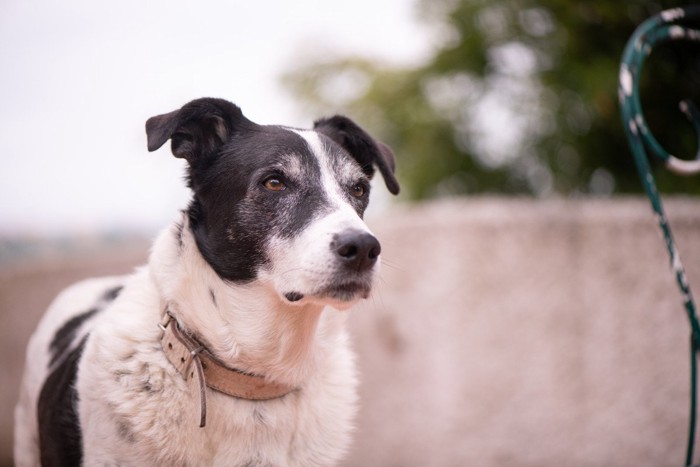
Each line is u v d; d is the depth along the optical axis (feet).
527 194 27.14
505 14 25.43
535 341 16.21
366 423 17.99
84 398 8.50
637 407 15.61
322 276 7.84
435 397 16.71
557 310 16.16
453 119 27.58
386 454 17.63
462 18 26.27
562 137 24.47
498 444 16.20
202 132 9.34
